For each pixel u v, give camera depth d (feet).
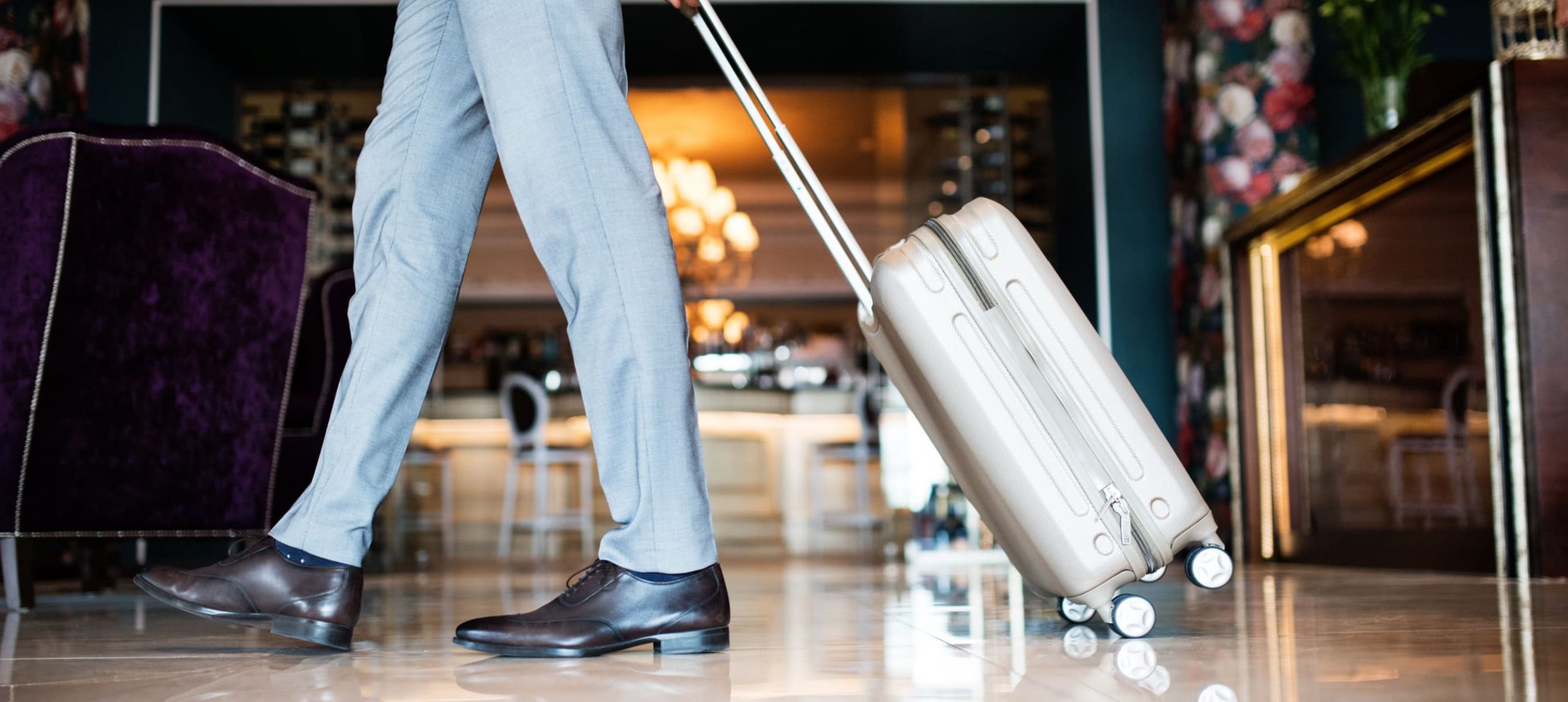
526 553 23.09
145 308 7.28
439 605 6.86
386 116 4.32
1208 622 4.95
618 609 3.88
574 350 4.02
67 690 3.11
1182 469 4.38
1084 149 16.42
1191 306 14.93
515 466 21.68
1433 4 15.65
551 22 3.99
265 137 18.54
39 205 6.88
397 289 4.21
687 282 28.55
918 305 4.30
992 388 4.29
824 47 17.03
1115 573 4.31
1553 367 8.15
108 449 7.14
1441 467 9.39
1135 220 15.99
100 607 7.02
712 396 24.76
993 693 2.94
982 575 10.59
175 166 7.36
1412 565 9.96
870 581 9.69
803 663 3.64
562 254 3.99
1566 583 7.72
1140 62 16.21
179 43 16.10
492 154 4.47
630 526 3.92
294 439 10.67
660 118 27.55
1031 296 4.34
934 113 23.59
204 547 15.39
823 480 25.22
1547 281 8.18
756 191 33.68
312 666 3.66
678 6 4.81
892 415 18.61
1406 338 9.88
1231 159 14.25
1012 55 17.49
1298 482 12.24
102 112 15.48
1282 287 12.59
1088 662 3.59
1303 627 4.66
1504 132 8.29
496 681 3.23
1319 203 11.45
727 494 24.67
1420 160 9.52
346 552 4.11
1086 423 4.33
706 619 3.94
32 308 6.87
